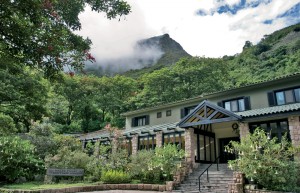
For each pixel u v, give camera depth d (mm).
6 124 15281
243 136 15836
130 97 51750
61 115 46688
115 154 19875
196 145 18562
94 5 7082
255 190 11664
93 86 51812
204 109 17312
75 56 6504
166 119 25250
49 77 6242
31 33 5035
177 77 43750
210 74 44250
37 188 13664
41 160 20219
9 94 14000
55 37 5555
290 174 11422
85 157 19750
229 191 12383
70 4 6719
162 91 44219
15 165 17703
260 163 11438
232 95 20719
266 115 14812
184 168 16406
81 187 14906
